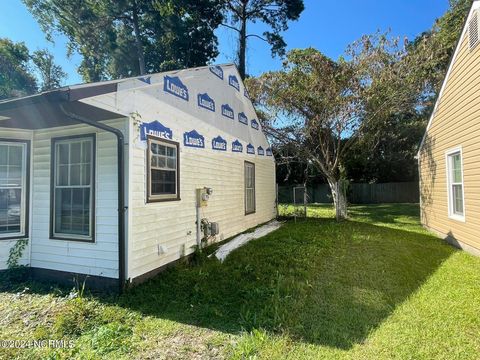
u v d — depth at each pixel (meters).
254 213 10.32
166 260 5.22
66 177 4.80
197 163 6.57
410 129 19.16
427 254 6.18
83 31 20.38
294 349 2.69
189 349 2.74
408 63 12.08
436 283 4.43
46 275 4.83
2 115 4.06
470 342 2.82
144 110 4.83
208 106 7.25
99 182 4.53
